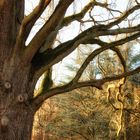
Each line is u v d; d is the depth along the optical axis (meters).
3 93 9.09
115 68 22.84
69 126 32.56
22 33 9.09
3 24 9.35
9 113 9.05
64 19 11.61
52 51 9.97
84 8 12.40
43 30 9.09
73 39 10.27
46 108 33.72
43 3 8.89
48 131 33.91
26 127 9.28
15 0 9.60
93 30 10.52
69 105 32.72
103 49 10.42
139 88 27.61
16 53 9.26
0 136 8.93
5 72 9.20
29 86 9.46
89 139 31.62
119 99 13.79
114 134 27.92
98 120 30.59
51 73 10.77
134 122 27.12
